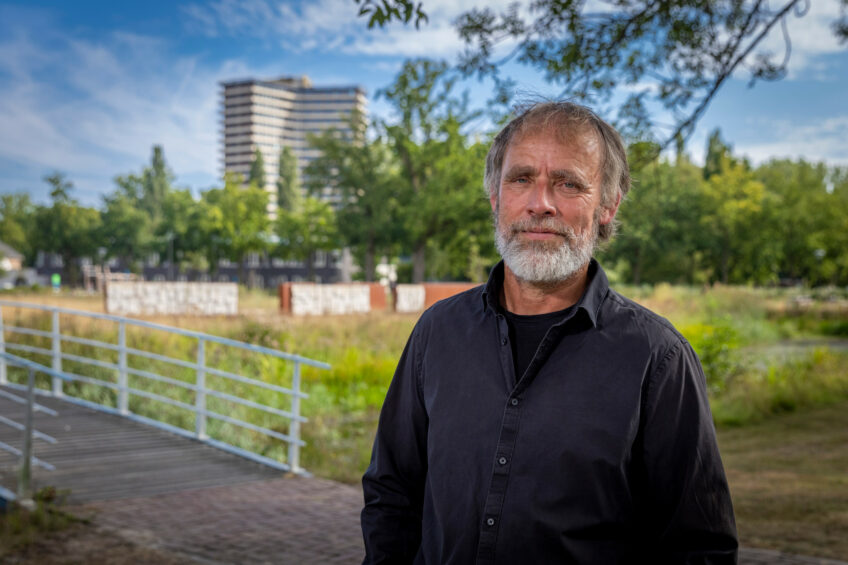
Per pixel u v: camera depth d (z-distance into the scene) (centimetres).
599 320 159
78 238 9431
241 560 489
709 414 155
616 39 589
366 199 5788
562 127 163
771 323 2828
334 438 932
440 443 164
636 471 154
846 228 6109
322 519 585
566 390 153
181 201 8600
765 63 591
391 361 1471
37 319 1546
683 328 1912
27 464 600
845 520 584
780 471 809
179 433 850
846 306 3434
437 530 167
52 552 493
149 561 482
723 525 149
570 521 149
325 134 5947
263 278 9788
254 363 1339
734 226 6134
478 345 167
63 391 1134
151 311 2322
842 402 1317
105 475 686
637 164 604
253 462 761
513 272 164
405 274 7544
